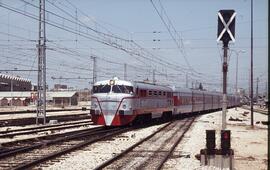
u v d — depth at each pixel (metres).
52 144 21.61
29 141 22.95
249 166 16.19
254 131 34.78
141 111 35.34
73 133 28.66
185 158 17.61
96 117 33.59
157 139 25.61
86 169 14.63
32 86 144.50
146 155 18.42
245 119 55.31
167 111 44.50
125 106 32.91
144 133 29.53
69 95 122.75
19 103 111.81
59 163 15.69
